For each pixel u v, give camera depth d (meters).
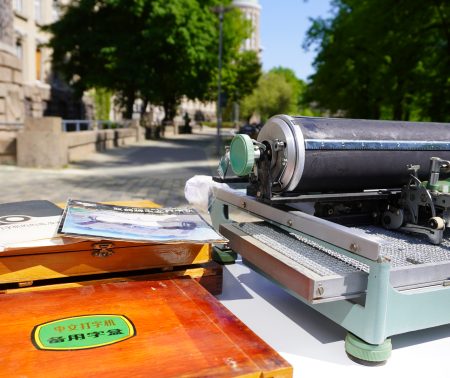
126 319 0.37
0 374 0.29
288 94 26.03
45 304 0.39
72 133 4.80
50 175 3.61
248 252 0.54
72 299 0.40
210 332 0.35
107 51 8.48
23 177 3.45
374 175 0.62
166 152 6.46
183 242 0.47
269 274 0.49
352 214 0.68
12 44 5.85
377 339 0.41
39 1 10.67
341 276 0.42
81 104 12.84
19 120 5.92
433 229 0.57
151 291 0.43
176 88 10.49
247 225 0.62
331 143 0.56
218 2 9.38
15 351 0.31
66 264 0.47
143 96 9.86
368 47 6.88
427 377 0.41
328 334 0.49
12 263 0.45
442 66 5.70
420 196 0.60
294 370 0.41
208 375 0.30
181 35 8.52
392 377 0.41
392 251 0.54
